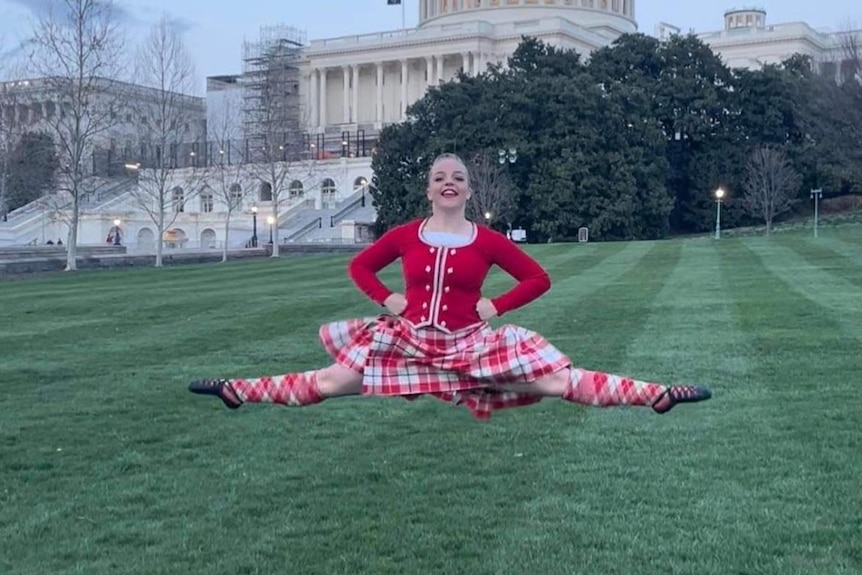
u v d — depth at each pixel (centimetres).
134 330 1568
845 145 6216
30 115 6100
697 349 1208
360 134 9669
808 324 1412
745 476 664
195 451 764
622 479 665
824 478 653
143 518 608
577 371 455
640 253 3528
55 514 615
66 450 771
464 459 721
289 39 11869
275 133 7262
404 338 459
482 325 467
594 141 6209
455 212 479
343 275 2891
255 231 6525
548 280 474
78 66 4306
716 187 6819
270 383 467
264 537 570
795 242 3834
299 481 679
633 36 7225
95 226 7088
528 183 6253
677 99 6912
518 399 462
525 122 6250
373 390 454
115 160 7575
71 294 2345
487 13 11056
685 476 668
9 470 716
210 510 620
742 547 537
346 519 598
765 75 7081
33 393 1011
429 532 572
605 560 525
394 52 10462
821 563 512
